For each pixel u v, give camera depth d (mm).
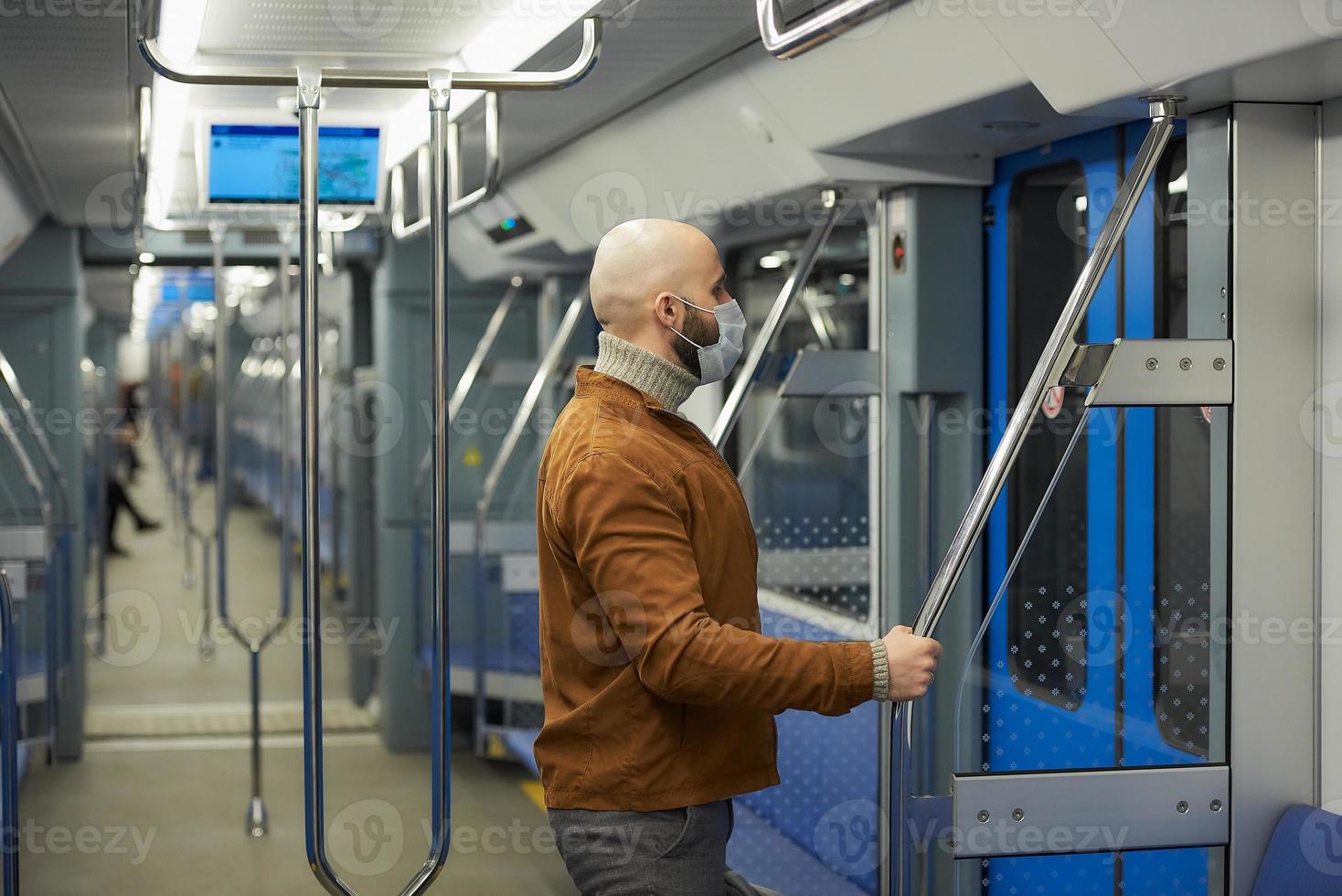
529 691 5949
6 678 3168
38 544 5195
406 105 3891
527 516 6176
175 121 3992
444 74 2217
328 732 6660
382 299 6262
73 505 6141
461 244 5863
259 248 6430
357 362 7098
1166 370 2381
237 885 4527
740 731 1982
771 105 3070
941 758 2387
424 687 6293
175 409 12336
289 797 5578
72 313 6137
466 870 4617
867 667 1814
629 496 1849
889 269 3369
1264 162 2406
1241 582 2463
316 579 2207
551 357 5621
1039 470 3201
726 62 3035
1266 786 2498
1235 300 2416
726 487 1993
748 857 3789
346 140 4207
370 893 4352
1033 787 2387
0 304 6062
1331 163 2396
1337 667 2465
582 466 1873
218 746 6418
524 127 3787
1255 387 2436
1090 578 2518
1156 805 2439
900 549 3387
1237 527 2453
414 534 6297
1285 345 2445
